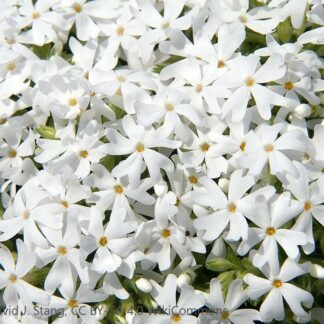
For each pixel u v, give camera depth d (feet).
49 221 0.75
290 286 0.74
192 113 0.76
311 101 0.78
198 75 0.78
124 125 0.76
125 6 0.86
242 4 0.83
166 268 0.75
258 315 0.74
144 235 0.75
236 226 0.73
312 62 0.78
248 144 0.74
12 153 0.82
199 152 0.77
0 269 0.79
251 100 0.79
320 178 0.75
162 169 0.79
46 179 0.78
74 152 0.77
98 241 0.74
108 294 0.74
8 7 0.90
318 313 0.79
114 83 0.79
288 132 0.74
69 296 0.75
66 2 0.87
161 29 0.82
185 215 0.76
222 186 0.75
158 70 0.83
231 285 0.73
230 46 0.79
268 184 0.75
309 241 0.73
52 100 0.81
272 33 0.84
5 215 0.79
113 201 0.76
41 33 0.86
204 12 0.82
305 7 0.81
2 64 0.86
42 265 0.75
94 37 0.85
